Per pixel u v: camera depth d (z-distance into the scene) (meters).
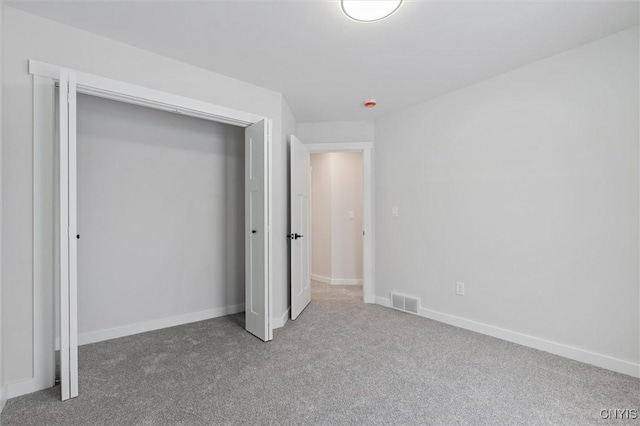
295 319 3.15
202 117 2.59
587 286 2.18
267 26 1.94
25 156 1.79
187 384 1.90
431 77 2.68
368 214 3.78
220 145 3.32
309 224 3.79
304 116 3.69
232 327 2.93
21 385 1.77
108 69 2.07
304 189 3.59
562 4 1.73
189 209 3.11
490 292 2.71
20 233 1.78
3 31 1.73
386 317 3.21
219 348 2.44
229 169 3.38
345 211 4.82
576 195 2.23
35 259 1.81
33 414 1.60
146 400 1.73
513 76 2.55
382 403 1.71
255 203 2.71
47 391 1.81
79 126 2.52
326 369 2.09
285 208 3.22
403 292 3.46
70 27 1.94
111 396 1.77
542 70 2.39
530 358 2.26
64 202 1.68
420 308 3.27
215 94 2.56
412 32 2.00
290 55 2.30
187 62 2.40
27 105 1.80
